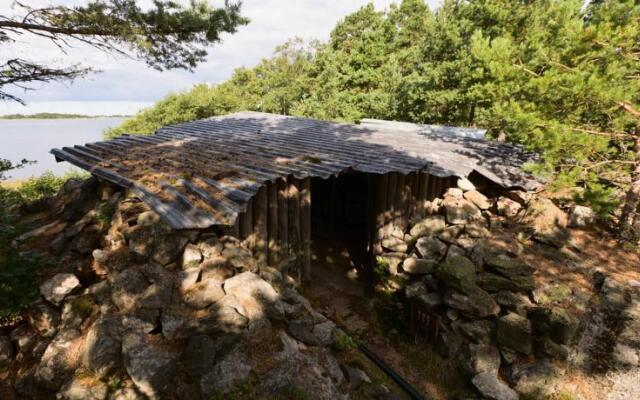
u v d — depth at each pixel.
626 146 7.57
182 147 9.61
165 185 5.79
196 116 31.98
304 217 7.96
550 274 7.19
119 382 3.78
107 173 6.89
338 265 10.98
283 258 7.55
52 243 6.13
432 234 8.66
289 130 12.97
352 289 9.55
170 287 4.63
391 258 8.91
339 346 5.54
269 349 4.48
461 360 6.63
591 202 6.35
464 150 10.41
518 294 6.87
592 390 5.75
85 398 3.63
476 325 6.78
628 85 6.47
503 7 15.30
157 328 4.33
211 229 5.72
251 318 4.57
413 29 30.86
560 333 6.09
